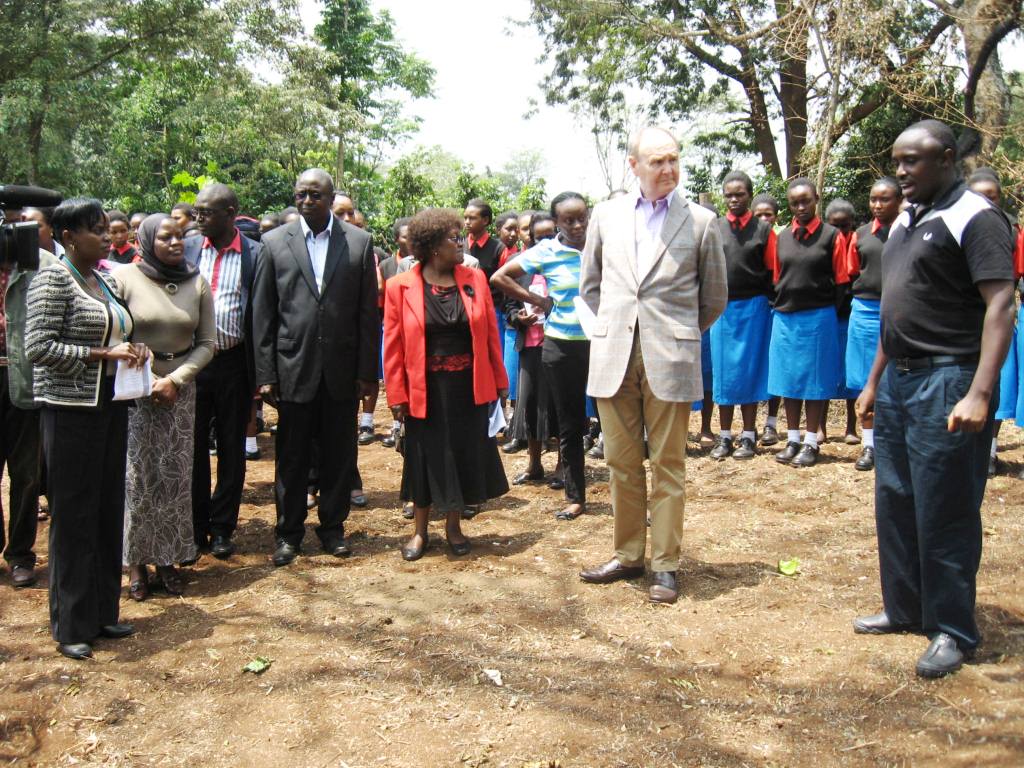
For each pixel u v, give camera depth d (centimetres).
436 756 304
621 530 450
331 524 514
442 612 421
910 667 351
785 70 1866
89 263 393
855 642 376
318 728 324
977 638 355
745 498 601
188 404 459
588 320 449
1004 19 1267
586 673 358
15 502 470
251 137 2736
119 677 367
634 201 432
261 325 489
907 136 339
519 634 396
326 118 2745
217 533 511
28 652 391
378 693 347
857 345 651
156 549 446
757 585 445
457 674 359
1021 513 549
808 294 657
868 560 476
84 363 372
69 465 375
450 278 489
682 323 419
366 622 412
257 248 557
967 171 1384
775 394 680
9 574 491
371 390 509
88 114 2425
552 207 543
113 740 321
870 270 637
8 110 2252
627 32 2031
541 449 689
